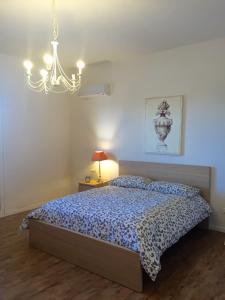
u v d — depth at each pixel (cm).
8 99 432
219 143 368
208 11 272
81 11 270
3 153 431
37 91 474
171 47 394
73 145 541
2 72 421
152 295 229
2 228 384
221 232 369
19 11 270
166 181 409
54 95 505
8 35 336
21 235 360
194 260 291
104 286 243
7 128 434
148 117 429
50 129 503
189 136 393
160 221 271
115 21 296
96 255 262
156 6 261
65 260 289
